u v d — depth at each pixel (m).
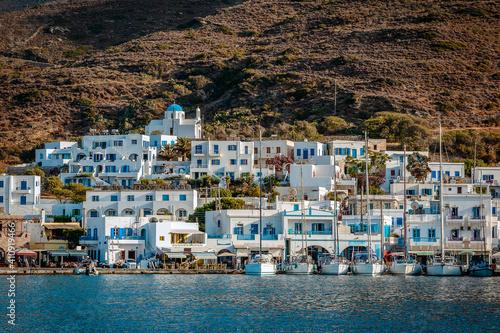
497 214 170.75
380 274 140.75
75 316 91.62
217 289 115.75
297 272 142.00
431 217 159.25
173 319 89.69
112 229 154.88
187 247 150.88
